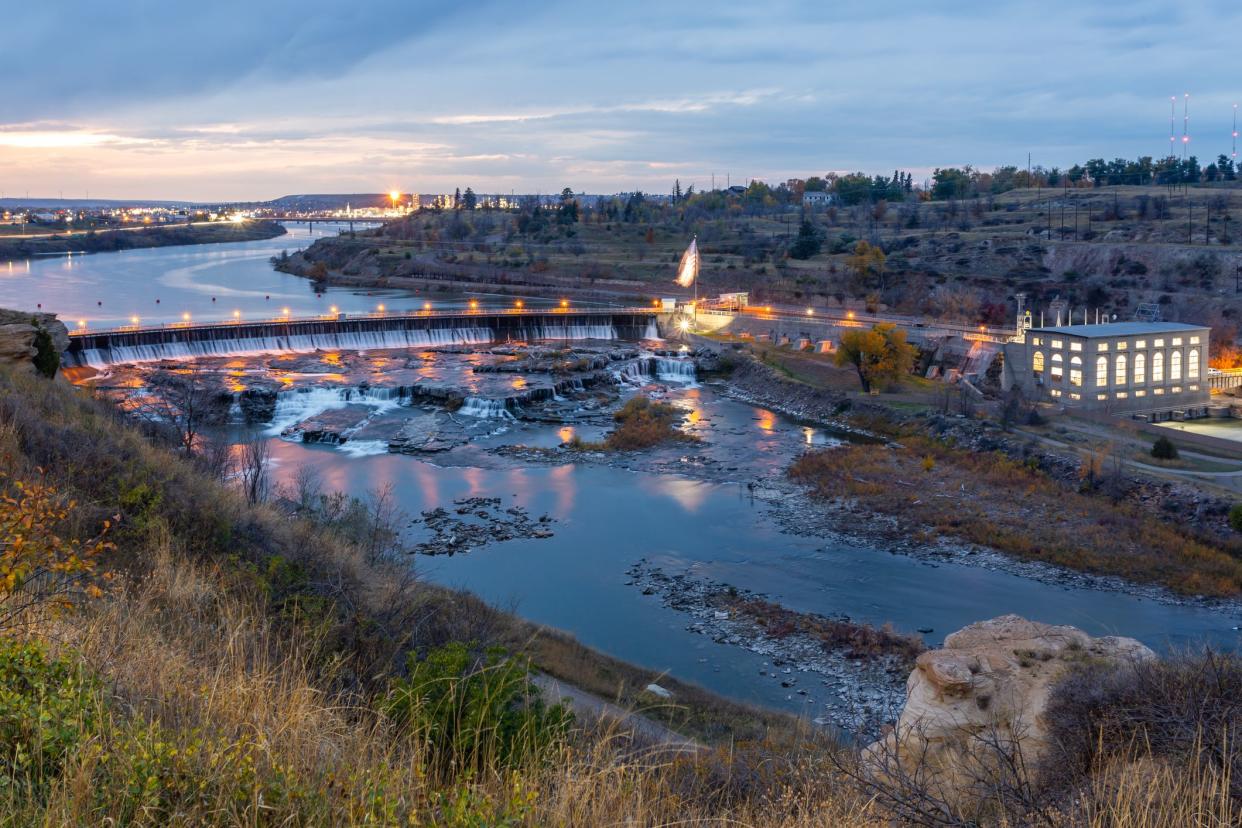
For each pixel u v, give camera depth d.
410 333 144.25
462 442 90.75
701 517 68.88
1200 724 10.10
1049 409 92.69
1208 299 146.62
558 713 13.68
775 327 143.75
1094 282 168.00
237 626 14.36
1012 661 17.52
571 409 106.00
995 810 10.82
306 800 8.16
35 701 8.97
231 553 27.62
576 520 68.00
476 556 60.47
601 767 10.55
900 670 44.12
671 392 119.31
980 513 68.06
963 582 56.69
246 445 78.38
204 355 126.44
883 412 99.81
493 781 10.20
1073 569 58.78
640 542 63.47
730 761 15.45
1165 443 77.31
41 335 62.03
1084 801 9.72
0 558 11.14
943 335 123.12
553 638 42.19
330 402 105.50
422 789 9.38
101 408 54.62
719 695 39.09
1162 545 61.84
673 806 10.71
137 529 25.48
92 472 29.16
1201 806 8.65
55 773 8.17
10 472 25.33
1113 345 92.44
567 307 188.25
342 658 18.17
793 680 43.34
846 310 172.12
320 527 40.59
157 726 8.80
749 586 55.81
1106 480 73.38
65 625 11.69
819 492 74.31
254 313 183.88
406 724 12.25
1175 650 16.56
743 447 90.31
